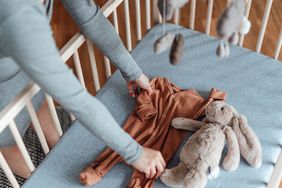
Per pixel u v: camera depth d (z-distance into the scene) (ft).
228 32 2.29
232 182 3.70
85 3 3.52
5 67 3.32
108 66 4.65
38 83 2.50
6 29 2.21
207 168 3.60
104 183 3.83
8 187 5.05
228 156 3.75
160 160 3.66
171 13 2.49
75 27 7.20
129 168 3.90
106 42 3.80
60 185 3.86
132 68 4.05
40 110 4.34
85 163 3.97
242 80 4.43
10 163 4.48
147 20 4.95
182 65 4.59
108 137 3.10
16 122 3.96
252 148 3.77
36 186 3.85
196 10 6.82
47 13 3.23
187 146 3.75
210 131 3.72
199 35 4.84
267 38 6.47
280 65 4.55
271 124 4.08
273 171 3.76
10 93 3.70
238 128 3.85
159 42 2.65
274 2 6.99
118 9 7.09
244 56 4.65
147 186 3.70
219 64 4.58
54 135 4.62
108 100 4.38
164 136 4.01
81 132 4.15
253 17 6.79
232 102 4.26
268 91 4.33
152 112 4.10
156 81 4.37
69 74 2.60
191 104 4.16
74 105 2.74
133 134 4.07
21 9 2.19
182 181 3.64
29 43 2.25
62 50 3.73
